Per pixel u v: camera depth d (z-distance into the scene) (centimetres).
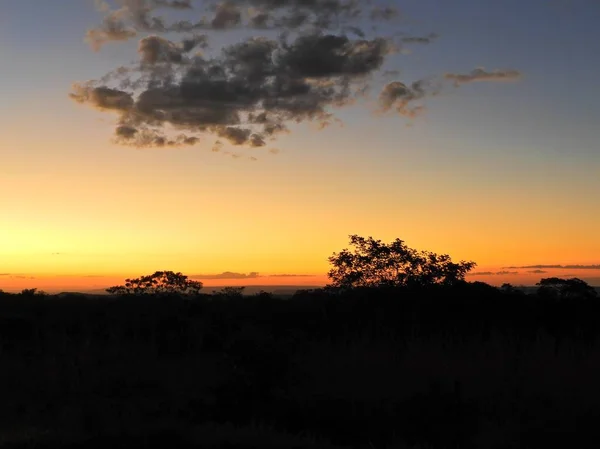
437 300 2911
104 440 1287
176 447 1265
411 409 1677
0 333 2769
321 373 2058
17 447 1231
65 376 2133
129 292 4306
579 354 2122
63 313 3303
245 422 1638
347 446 1403
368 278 3127
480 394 1780
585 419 1590
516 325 2778
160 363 2439
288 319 3025
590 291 3006
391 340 2539
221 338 2666
